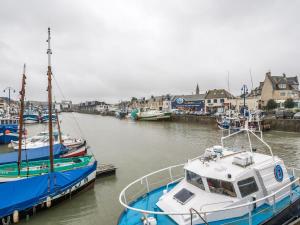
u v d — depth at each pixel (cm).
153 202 852
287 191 862
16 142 2797
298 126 3800
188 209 706
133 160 2194
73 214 1141
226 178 723
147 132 4606
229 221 701
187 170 832
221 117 5000
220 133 4069
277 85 6350
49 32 1332
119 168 1911
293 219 809
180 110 8356
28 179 1096
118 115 10638
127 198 1312
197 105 8288
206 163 820
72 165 1588
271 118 4344
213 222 691
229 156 887
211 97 7850
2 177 1349
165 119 7238
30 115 6681
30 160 1844
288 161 2066
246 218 711
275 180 823
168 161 2130
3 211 1009
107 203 1257
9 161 1755
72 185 1274
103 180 1611
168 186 979
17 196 1057
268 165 816
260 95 6862
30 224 1053
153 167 1927
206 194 753
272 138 3334
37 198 1112
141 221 723
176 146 2920
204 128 4978
